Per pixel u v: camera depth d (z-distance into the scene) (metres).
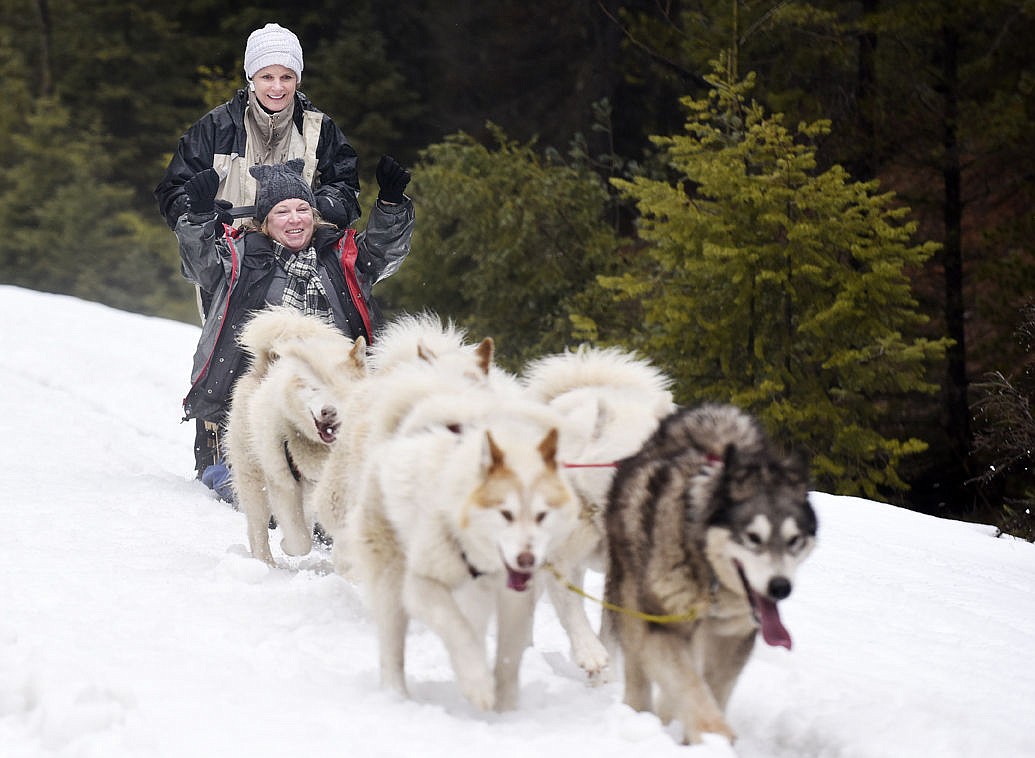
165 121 50.97
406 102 43.34
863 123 25.53
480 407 6.70
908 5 24.38
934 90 25.67
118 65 52.41
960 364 23.89
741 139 22.77
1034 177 25.19
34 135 51.66
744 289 20.42
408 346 8.18
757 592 5.77
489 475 6.00
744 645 6.40
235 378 11.23
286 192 11.22
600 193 29.42
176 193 11.44
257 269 11.24
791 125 25.34
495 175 29.67
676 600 6.08
